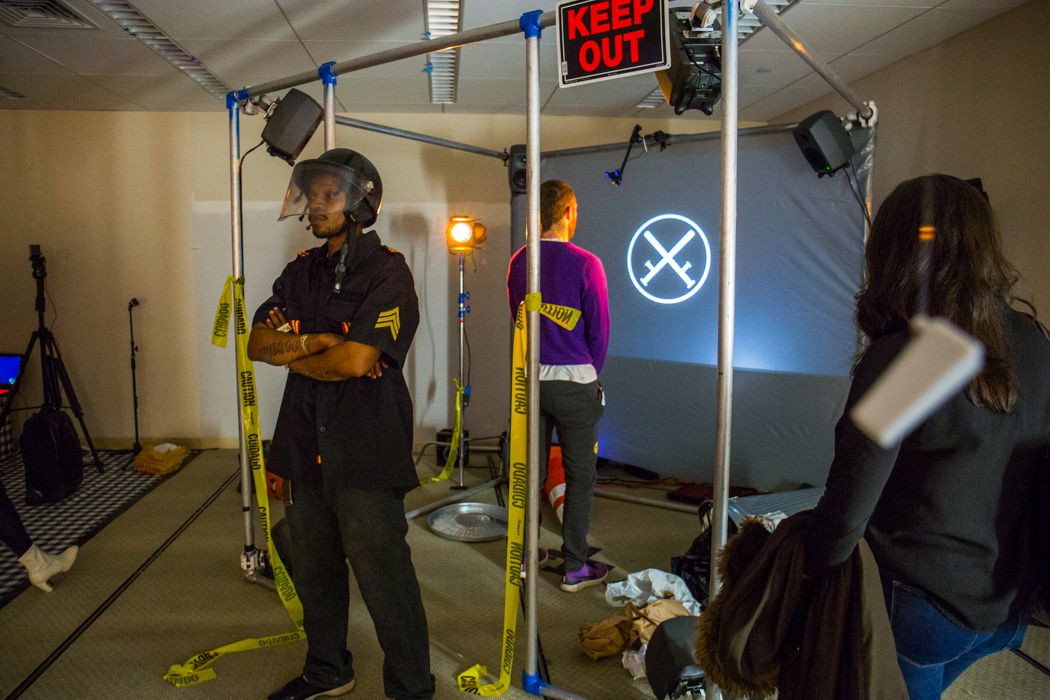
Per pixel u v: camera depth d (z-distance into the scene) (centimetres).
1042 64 304
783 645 112
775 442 384
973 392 95
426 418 522
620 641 235
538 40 186
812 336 366
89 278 511
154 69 405
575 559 283
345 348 176
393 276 185
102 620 261
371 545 183
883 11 320
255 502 386
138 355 518
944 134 361
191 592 285
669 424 418
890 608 105
